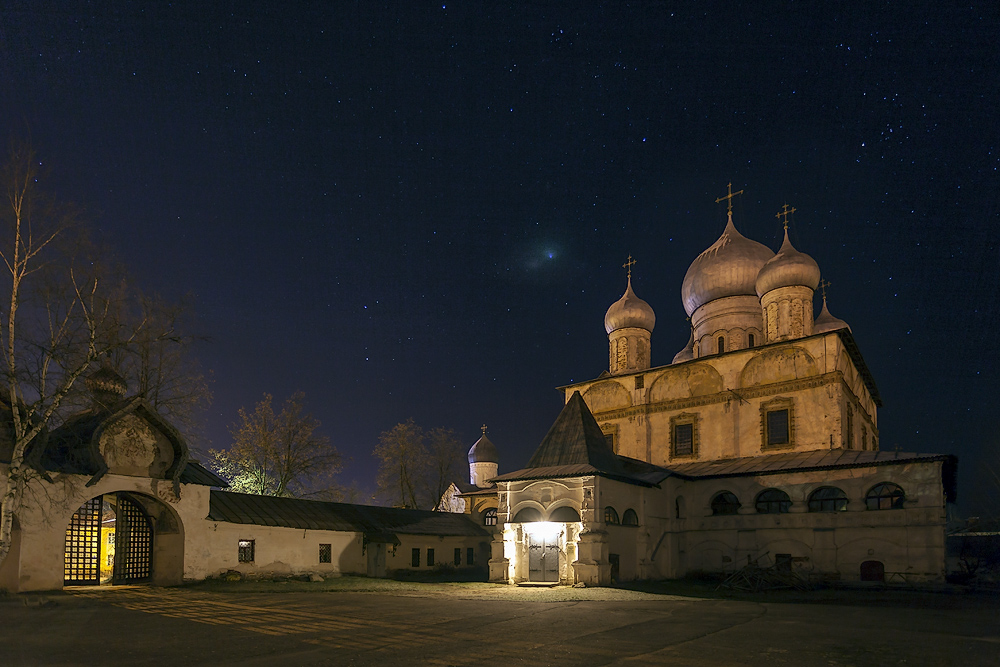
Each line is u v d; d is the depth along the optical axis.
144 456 27.73
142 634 15.12
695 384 44.69
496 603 22.59
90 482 25.55
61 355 23.27
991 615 20.02
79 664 11.65
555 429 36.19
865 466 33.84
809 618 19.00
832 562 33.88
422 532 40.97
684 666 11.77
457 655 12.64
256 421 49.91
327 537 34.72
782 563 33.66
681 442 44.19
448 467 69.88
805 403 39.34
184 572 28.25
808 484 35.56
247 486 48.75
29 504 24.11
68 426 26.41
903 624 17.73
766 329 45.19
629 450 46.44
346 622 17.30
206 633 15.28
